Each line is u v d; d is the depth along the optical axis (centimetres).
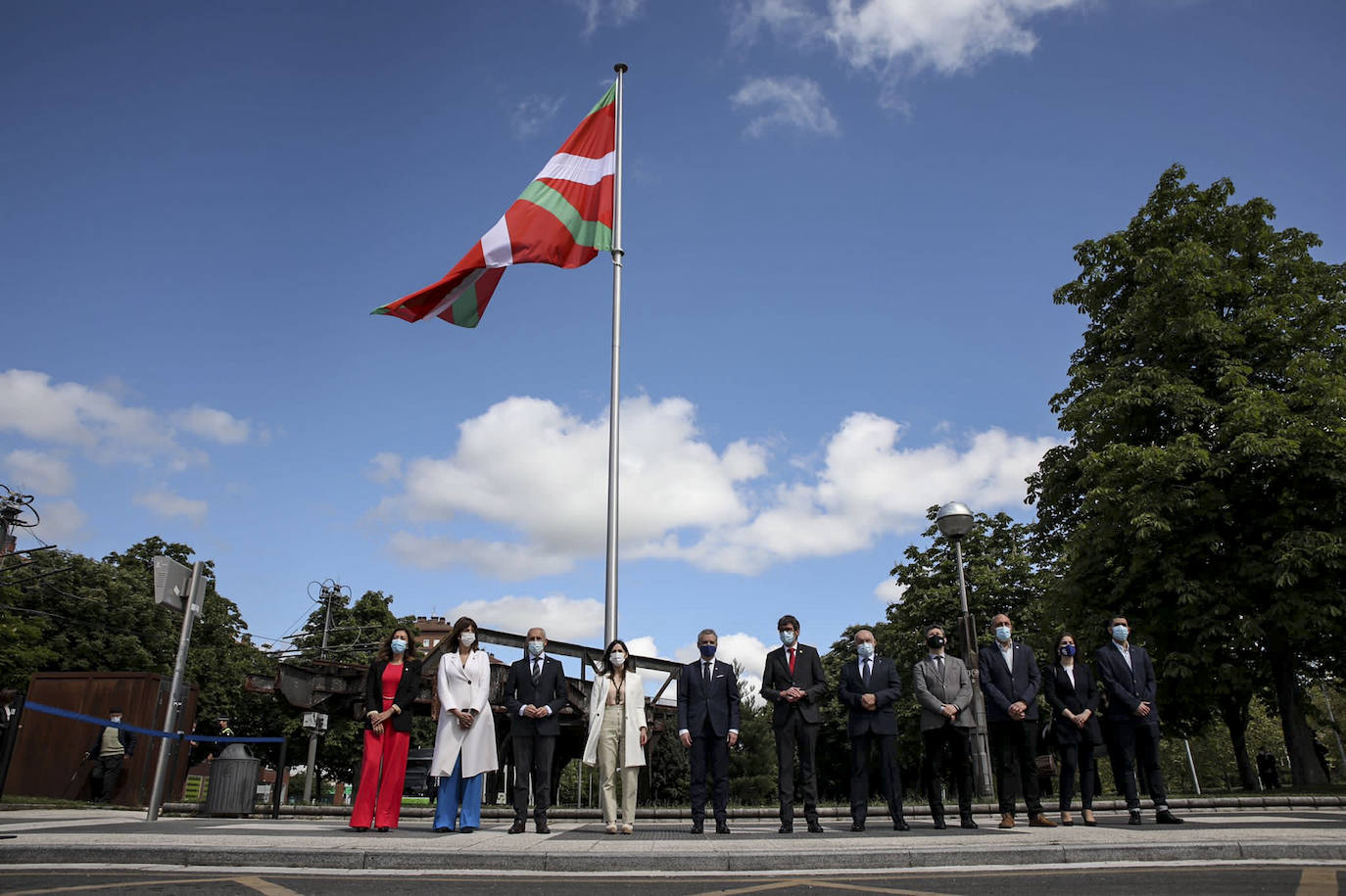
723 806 907
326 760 4206
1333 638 1947
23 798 1384
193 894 540
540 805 915
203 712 4184
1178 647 2002
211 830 874
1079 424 2316
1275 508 1964
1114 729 974
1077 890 553
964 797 960
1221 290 2127
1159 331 2206
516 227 1365
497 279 1427
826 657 4234
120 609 3825
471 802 931
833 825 1089
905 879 612
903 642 3278
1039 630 2430
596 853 673
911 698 3130
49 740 1566
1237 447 1869
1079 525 2320
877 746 975
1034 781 948
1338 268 2189
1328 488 1900
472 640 970
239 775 1236
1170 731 2400
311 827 957
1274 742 5588
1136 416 2180
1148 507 1938
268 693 2011
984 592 3173
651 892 565
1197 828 864
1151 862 662
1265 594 1945
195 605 1166
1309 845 671
